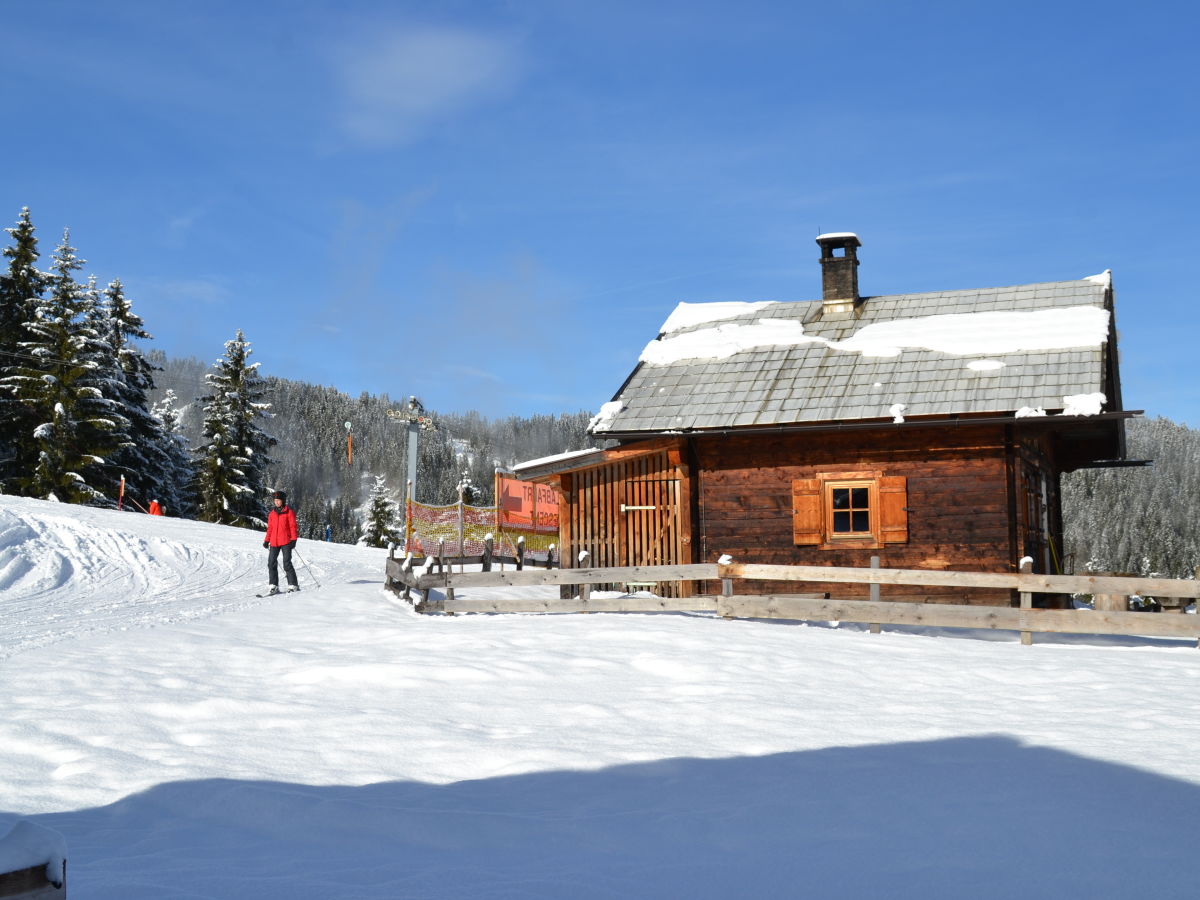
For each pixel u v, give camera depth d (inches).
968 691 403.2
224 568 1056.8
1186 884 185.9
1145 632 540.4
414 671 419.5
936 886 185.5
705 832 223.3
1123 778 263.9
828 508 757.9
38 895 97.3
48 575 939.3
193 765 284.5
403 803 250.1
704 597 618.8
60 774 277.7
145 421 2341.3
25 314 2159.2
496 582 660.1
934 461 738.2
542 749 299.7
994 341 791.7
